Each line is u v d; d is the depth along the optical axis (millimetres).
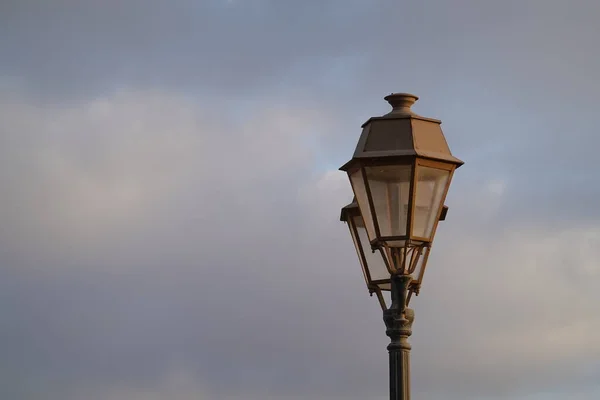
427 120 14141
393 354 13633
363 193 13977
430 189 13828
